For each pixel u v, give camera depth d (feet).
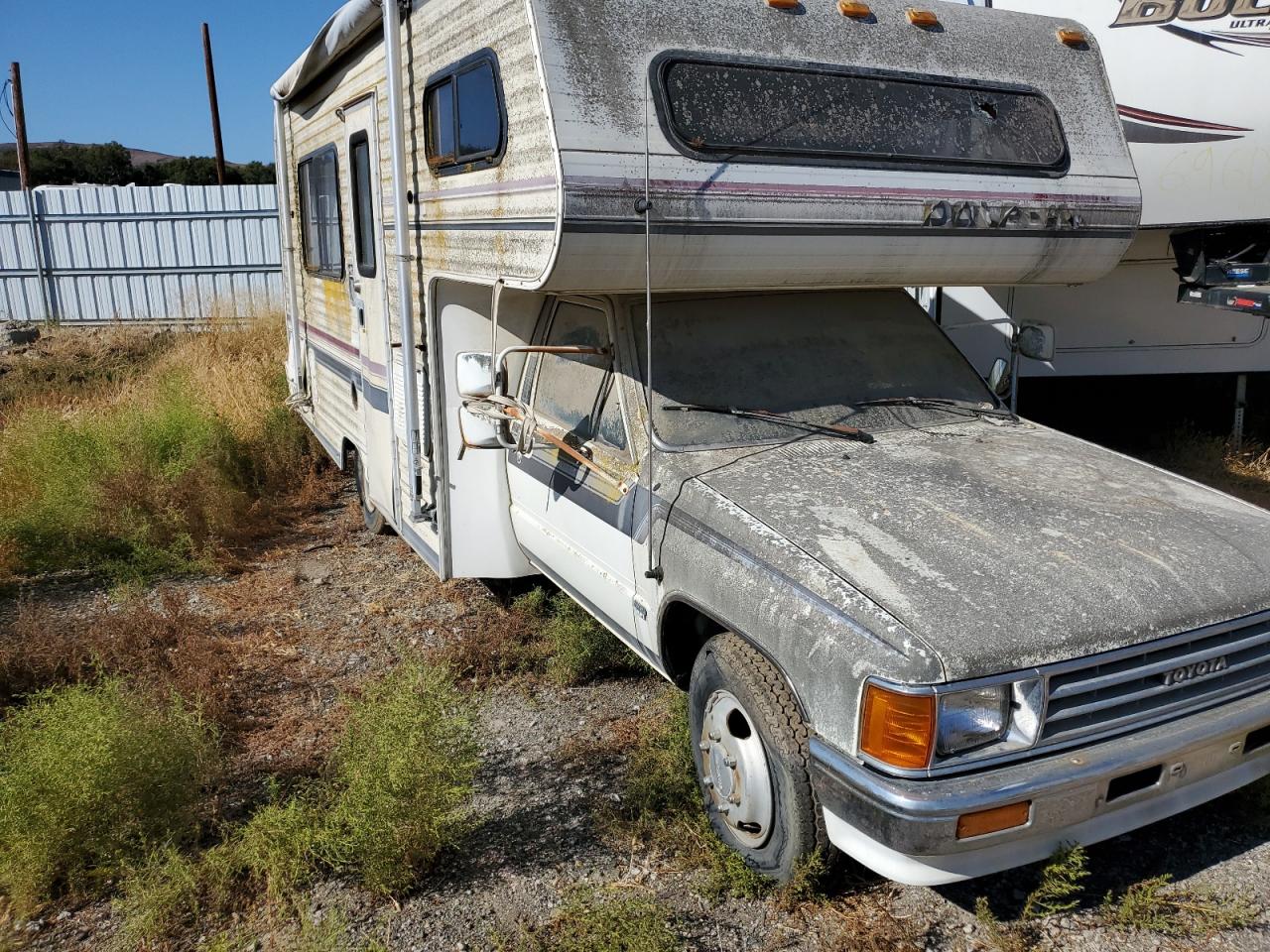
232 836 11.85
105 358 55.72
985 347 25.85
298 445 29.91
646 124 11.40
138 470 24.13
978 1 23.40
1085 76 14.82
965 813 8.57
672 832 11.69
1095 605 9.42
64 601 20.16
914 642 8.86
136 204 67.10
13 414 35.14
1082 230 14.20
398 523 19.35
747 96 12.30
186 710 14.64
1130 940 10.01
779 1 12.95
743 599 10.51
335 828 11.36
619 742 13.88
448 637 17.65
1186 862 11.19
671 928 10.26
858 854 9.48
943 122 13.41
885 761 8.84
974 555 10.09
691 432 12.85
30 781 11.25
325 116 21.76
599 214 11.30
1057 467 12.58
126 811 11.59
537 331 16.11
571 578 14.80
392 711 11.91
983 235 13.47
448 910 10.77
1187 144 22.15
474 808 12.51
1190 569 10.10
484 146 13.17
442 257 15.19
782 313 14.57
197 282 68.49
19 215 66.54
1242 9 21.43
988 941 10.09
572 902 10.57
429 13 14.74
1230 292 20.58
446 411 16.28
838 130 12.72
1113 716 9.39
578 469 14.01
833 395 13.93
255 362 39.47
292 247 27.58
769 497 11.39
